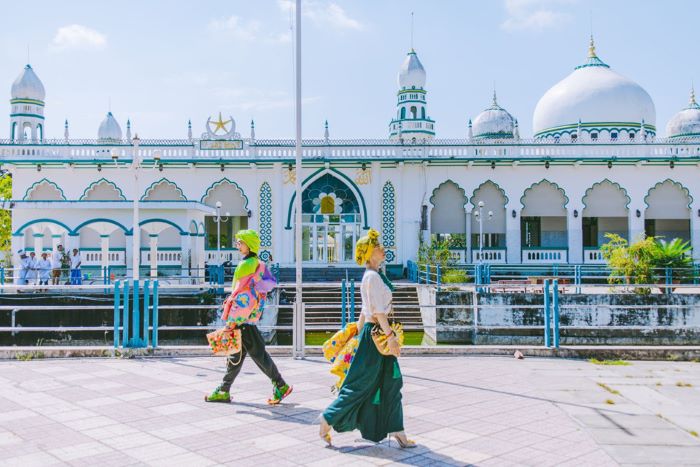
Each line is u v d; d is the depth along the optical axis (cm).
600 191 2455
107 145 2353
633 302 1619
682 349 856
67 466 423
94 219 1817
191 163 2345
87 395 617
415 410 574
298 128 862
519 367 787
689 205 2423
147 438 483
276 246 2378
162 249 2234
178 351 841
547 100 3053
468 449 465
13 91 2720
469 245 2400
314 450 460
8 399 599
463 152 2412
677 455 454
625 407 587
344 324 964
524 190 2420
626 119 2877
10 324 1565
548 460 443
